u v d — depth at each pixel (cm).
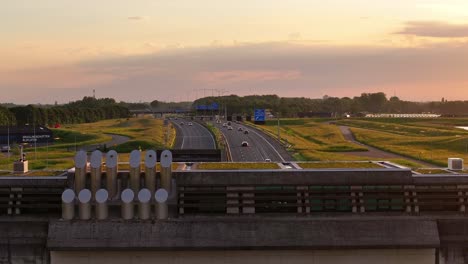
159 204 5725
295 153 15950
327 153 16525
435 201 5941
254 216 5841
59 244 5675
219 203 5866
